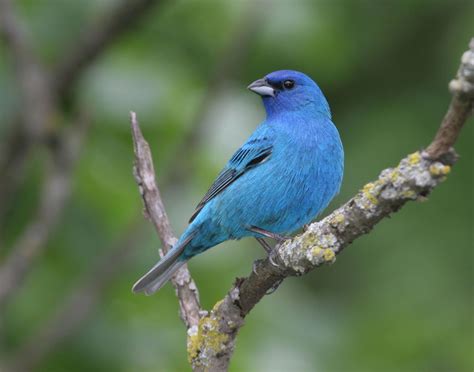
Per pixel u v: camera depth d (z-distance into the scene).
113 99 11.05
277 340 10.97
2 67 11.75
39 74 11.45
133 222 10.68
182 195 11.19
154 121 11.14
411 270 12.55
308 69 12.52
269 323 11.12
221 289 10.88
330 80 13.06
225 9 11.75
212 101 11.13
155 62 11.51
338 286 13.05
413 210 12.88
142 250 11.09
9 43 11.33
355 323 12.12
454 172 12.91
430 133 13.32
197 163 11.13
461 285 12.37
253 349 10.86
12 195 11.52
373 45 14.07
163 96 11.21
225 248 11.05
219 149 11.11
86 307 10.42
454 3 13.76
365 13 13.84
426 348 11.79
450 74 13.33
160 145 11.38
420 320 12.05
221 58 11.41
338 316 11.90
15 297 10.69
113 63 11.40
